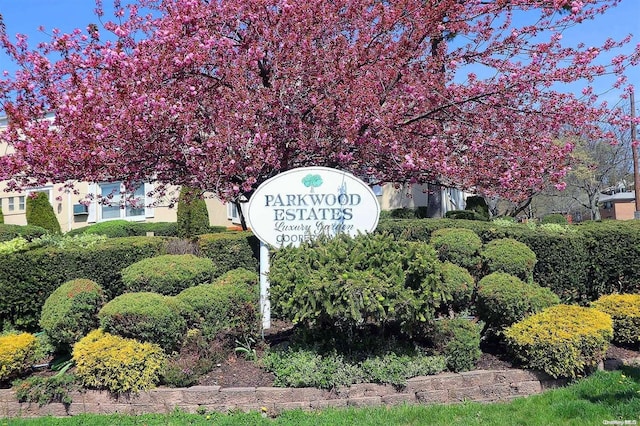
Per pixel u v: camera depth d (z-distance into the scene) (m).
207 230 13.32
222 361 4.83
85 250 6.12
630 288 6.64
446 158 5.99
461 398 4.34
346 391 4.27
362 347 4.63
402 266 4.43
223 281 5.61
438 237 5.95
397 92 6.25
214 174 5.88
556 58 6.34
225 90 6.20
